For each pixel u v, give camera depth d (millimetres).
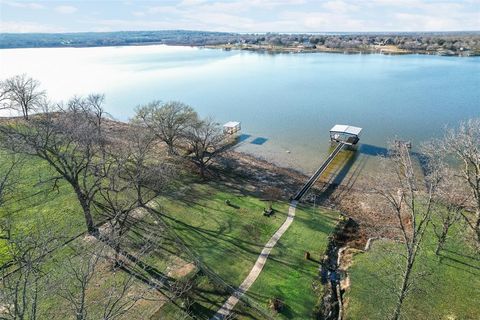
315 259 34125
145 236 36031
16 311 15336
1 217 38281
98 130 44844
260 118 84625
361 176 53625
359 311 28219
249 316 27391
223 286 30172
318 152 64188
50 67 179000
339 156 61469
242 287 30219
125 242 34875
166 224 38875
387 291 29906
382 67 159000
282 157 62156
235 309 27953
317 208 43938
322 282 31516
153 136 52531
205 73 156250
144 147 43344
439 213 33844
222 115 87875
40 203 41656
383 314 27781
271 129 76688
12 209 39969
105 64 196125
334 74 143125
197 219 40312
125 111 95250
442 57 191375
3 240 33125
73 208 40812
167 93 115000
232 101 102125
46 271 28203
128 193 42625
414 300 28891
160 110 57156
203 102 101688
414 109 87062
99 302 22328
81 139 38469
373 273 32094
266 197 46500
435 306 28328
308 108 91938
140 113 62375
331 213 42656
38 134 35938
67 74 155625
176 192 46438
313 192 48969
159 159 53469
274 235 37656
